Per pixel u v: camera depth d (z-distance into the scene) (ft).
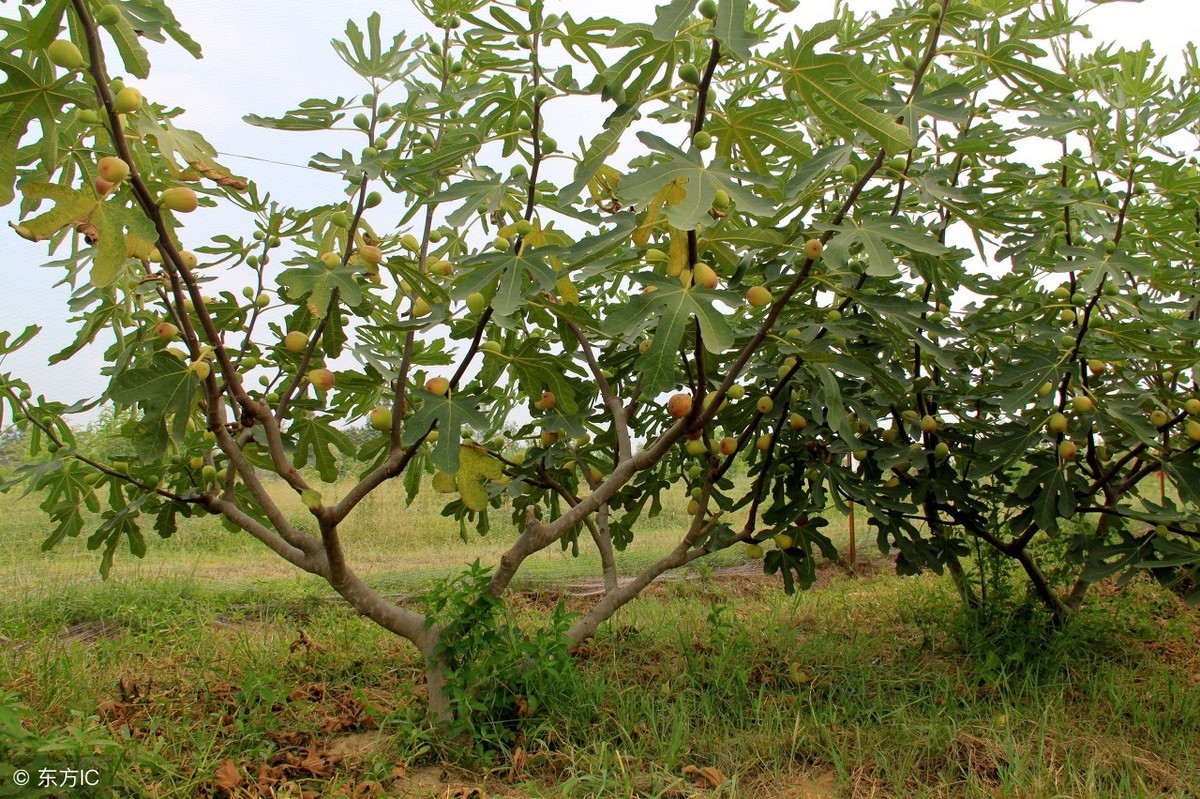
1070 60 13.61
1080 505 13.24
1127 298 12.20
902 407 13.89
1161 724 11.29
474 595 11.46
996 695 12.40
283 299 10.57
